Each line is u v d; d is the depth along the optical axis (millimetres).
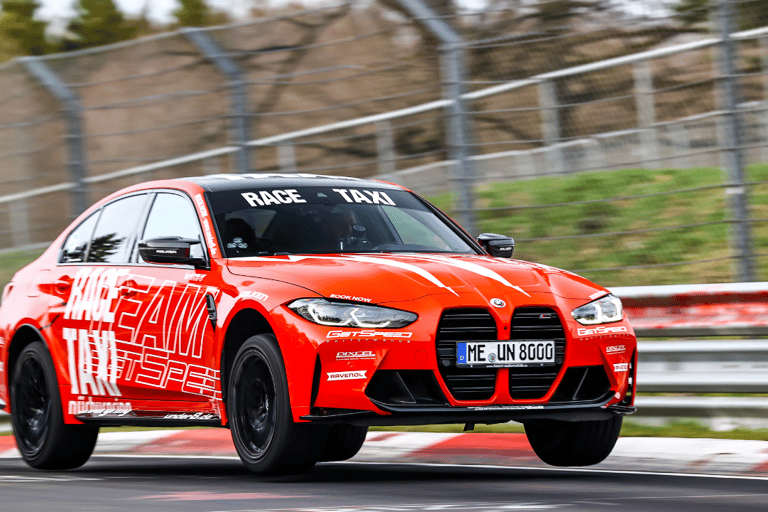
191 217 10891
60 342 11773
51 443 11797
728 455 10680
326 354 8844
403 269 9445
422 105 17188
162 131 18297
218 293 9852
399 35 16469
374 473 10102
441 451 11945
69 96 18375
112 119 18703
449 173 16922
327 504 7359
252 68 17484
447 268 9562
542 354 9258
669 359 12773
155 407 10633
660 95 15602
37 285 12414
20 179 19344
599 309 9672
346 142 17594
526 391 9273
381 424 8836
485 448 11812
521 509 6934
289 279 9359
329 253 10391
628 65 15523
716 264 17734
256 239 10477
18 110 18938
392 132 17406
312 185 11453
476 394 9102
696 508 7191
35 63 18719
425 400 8977
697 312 13148
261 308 9266
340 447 11539
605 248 18844
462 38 16078
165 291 10508
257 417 9422
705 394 13297
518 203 20391
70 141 18266
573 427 10344
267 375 9273
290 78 17359
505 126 15820
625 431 12688
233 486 8844
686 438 11664
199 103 17938
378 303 8984
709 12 14602
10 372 12555
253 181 11383
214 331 9789
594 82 15633
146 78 18094
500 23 15930
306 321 8945
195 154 18141
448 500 7594
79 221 12586
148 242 10289
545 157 15820
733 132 14312
